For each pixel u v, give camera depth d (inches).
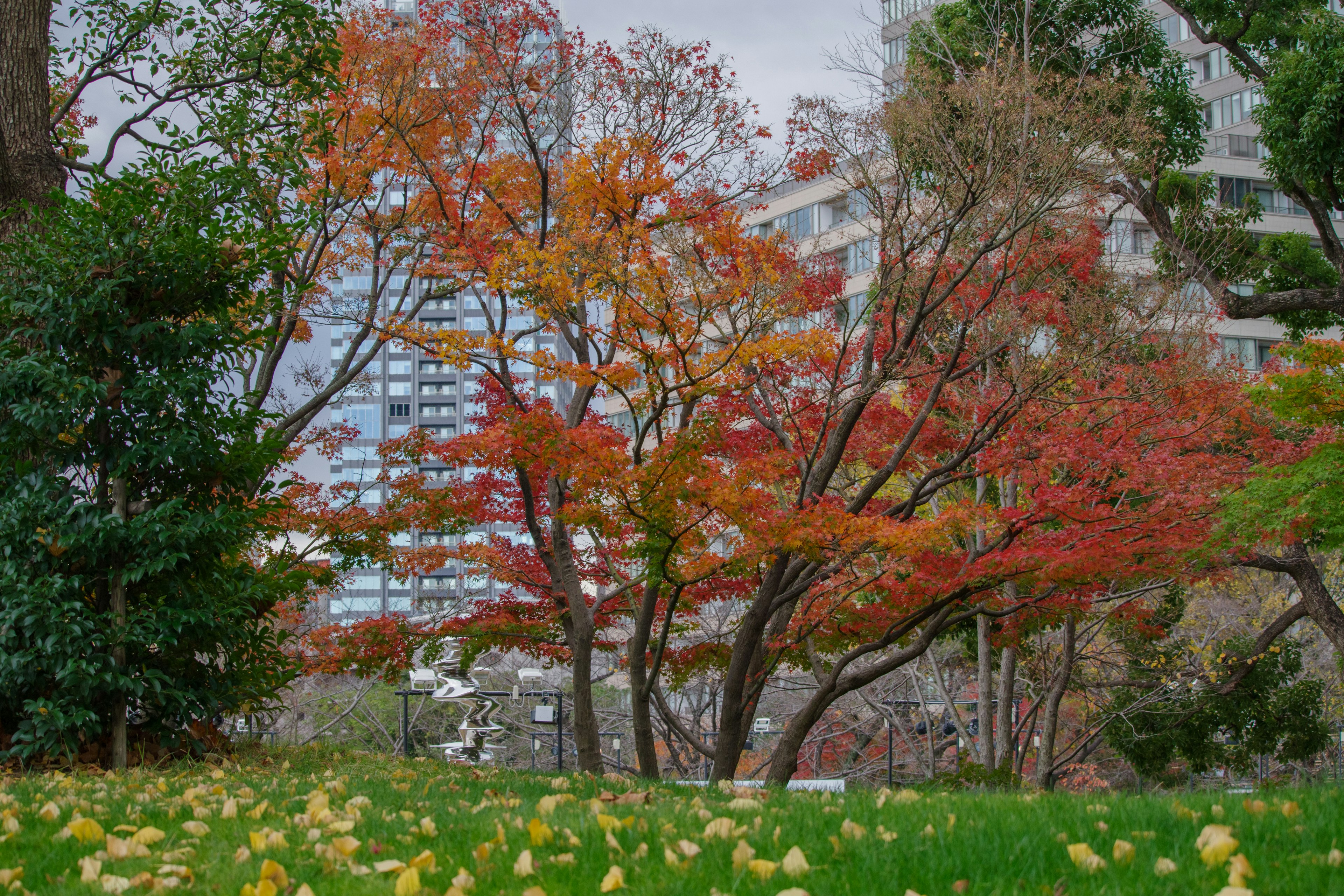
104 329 430.0
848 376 635.5
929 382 637.9
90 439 438.0
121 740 432.8
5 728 431.2
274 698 511.2
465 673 851.4
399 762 509.0
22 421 410.6
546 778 394.0
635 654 595.5
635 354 525.0
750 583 645.9
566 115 668.1
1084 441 519.8
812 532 478.0
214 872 179.0
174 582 434.0
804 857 165.3
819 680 643.5
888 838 184.7
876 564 573.9
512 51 673.0
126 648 434.6
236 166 567.8
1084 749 973.2
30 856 193.2
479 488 679.1
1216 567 632.4
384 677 687.1
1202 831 184.1
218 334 450.3
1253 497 515.8
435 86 687.7
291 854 191.6
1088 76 656.4
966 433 627.5
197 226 452.1
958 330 585.9
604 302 566.6
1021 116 536.4
